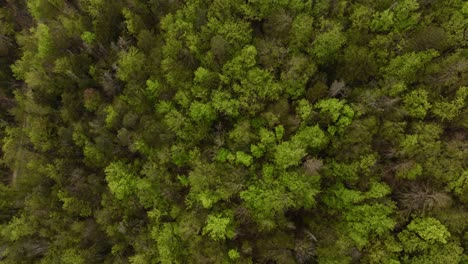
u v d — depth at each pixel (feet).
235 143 123.95
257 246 115.44
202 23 132.57
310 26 121.08
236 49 128.16
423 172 115.55
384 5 127.24
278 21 122.21
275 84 121.39
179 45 132.16
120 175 132.36
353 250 112.78
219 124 126.41
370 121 116.47
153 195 129.29
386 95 118.62
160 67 136.46
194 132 128.16
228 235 115.85
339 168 118.42
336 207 118.83
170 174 131.03
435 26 123.54
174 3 138.41
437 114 117.60
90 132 140.87
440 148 114.62
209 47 131.85
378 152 119.44
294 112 123.85
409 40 121.08
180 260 123.44
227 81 125.80
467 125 114.62
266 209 114.73
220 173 121.60
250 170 120.67
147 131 128.67
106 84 138.62
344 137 117.80
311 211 120.67
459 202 114.21
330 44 119.44
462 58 114.83
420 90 116.88
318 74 124.16
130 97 137.18
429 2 124.77
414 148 115.03
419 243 111.34
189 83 131.85
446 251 110.11
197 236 119.24
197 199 122.11
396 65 119.55
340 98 122.83
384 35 124.36
